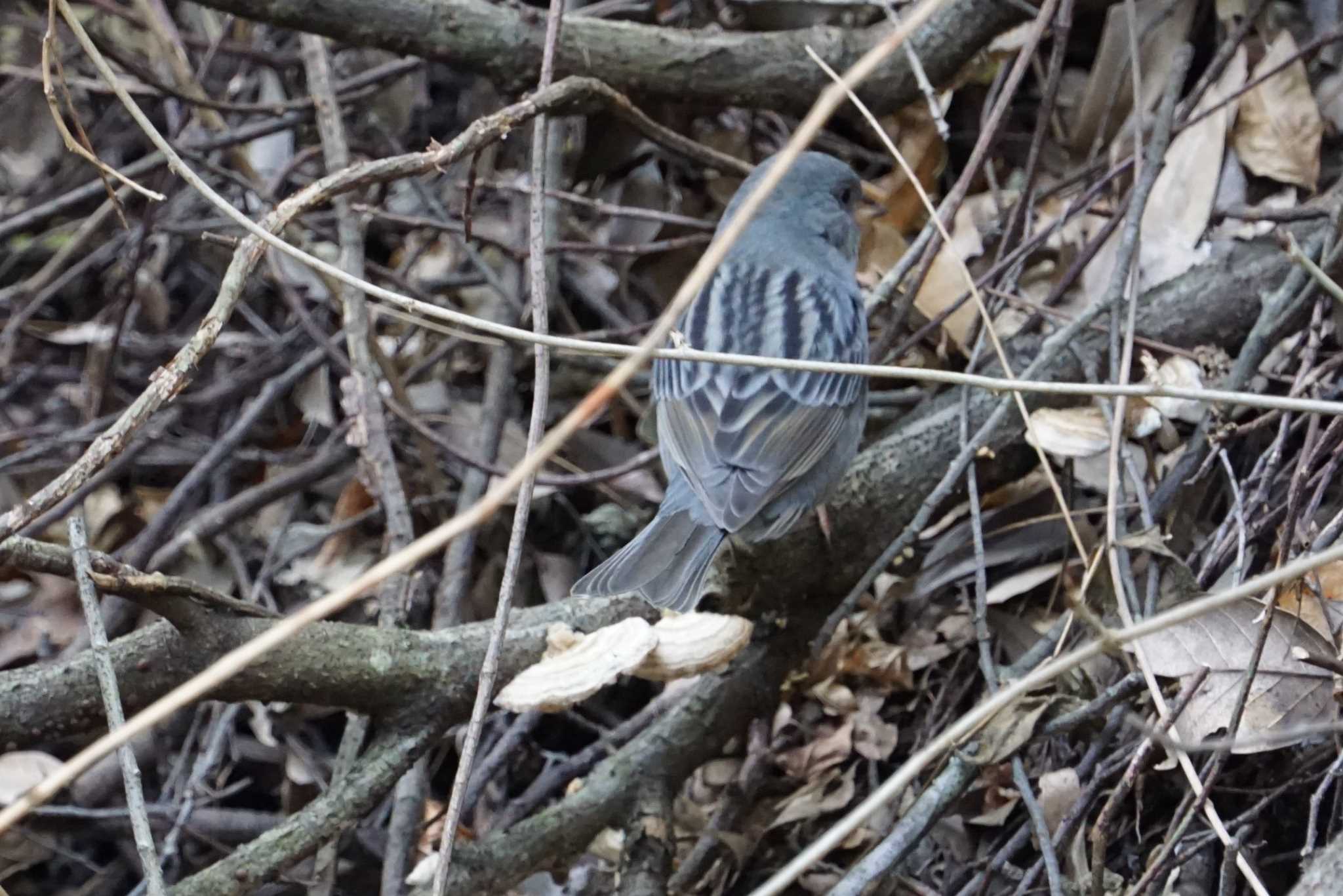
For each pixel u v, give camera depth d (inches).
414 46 337.4
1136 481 271.1
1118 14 362.3
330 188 239.1
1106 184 323.3
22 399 416.5
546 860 276.8
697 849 297.6
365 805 255.9
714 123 395.5
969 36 354.0
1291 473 285.3
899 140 369.1
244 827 336.8
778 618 292.8
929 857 285.9
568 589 354.3
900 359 335.9
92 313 431.2
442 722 263.0
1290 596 248.8
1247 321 316.2
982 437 272.2
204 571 364.8
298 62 409.1
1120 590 241.9
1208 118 341.1
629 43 346.0
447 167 253.6
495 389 364.8
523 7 338.6
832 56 354.9
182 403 390.3
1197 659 242.8
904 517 297.4
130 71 372.5
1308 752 242.4
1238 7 352.8
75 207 432.1
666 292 392.2
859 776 309.7
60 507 372.8
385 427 331.9
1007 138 378.3
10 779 328.8
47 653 358.0
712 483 263.0
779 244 315.0
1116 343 285.9
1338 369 290.5
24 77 401.1
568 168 402.3
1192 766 224.5
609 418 383.2
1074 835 245.1
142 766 352.8
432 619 355.6
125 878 343.3
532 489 239.0
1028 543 309.6
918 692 314.2
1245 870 208.2
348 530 366.3
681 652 252.7
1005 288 328.5
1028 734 246.7
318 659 250.4
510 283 392.2
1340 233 291.3
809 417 274.8
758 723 312.7
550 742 345.4
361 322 341.1
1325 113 341.1
